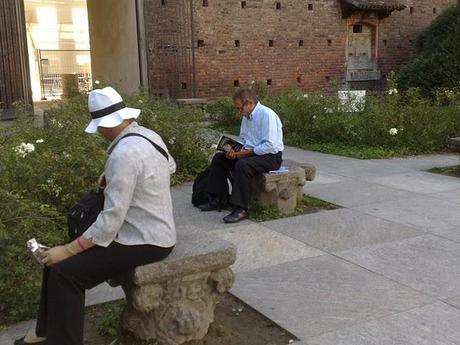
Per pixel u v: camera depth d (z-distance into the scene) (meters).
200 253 3.21
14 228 3.85
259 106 6.04
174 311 3.26
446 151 10.51
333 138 11.04
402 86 17.39
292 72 18.83
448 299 4.03
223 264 3.30
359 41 20.14
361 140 10.64
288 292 4.18
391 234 5.54
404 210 6.41
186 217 6.14
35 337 3.17
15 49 13.14
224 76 17.59
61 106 8.28
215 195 6.36
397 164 9.23
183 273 3.16
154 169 2.97
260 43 18.09
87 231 2.90
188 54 16.86
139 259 3.01
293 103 11.75
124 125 3.05
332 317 3.78
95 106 3.00
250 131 6.09
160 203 3.04
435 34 18.53
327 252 5.04
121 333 3.48
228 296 4.13
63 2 25.45
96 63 16.64
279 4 18.30
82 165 5.32
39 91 24.97
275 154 6.07
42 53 25.20
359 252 5.03
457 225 5.82
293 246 5.20
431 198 6.96
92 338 3.50
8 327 3.70
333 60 19.61
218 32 17.33
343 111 11.29
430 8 21.25
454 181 7.93
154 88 16.45
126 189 2.86
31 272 3.83
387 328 3.61
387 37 20.56
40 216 4.27
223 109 13.54
